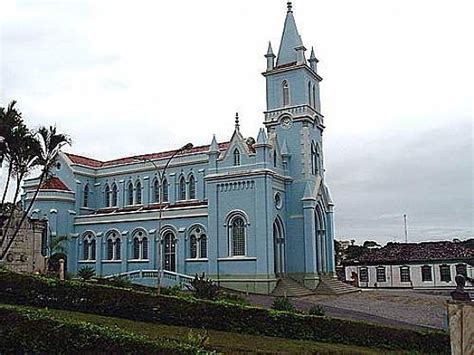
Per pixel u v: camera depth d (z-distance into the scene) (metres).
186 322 23.45
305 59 61.84
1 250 41.81
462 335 9.06
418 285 74.00
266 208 53.94
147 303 23.56
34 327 15.38
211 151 58.44
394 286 75.62
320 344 22.34
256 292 52.66
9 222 41.31
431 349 23.06
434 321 35.22
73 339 15.12
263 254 53.12
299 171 59.31
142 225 63.31
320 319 23.77
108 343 14.88
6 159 40.91
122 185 73.25
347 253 105.44
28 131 41.44
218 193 57.19
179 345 14.66
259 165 55.28
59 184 70.38
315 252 57.81
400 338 23.20
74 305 23.52
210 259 56.25
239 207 55.50
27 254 43.97
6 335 15.31
